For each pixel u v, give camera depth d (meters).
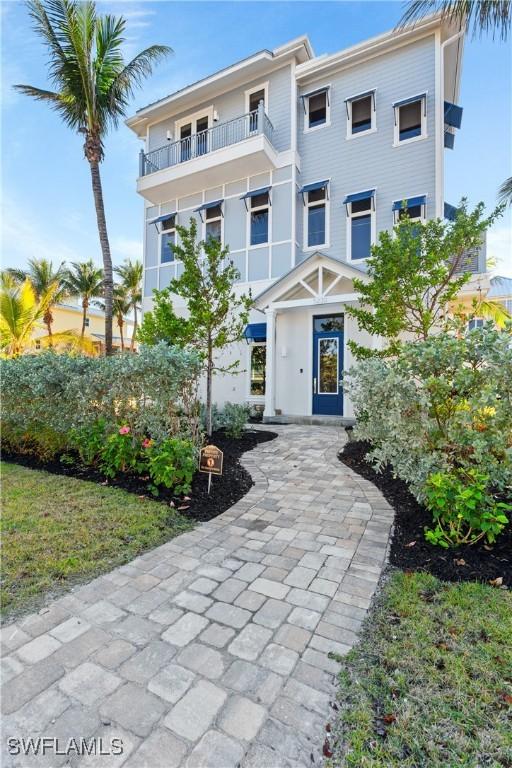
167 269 15.09
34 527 3.72
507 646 2.15
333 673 1.99
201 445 5.64
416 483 3.62
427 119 11.16
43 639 2.22
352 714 1.75
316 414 12.08
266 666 2.03
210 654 2.12
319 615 2.46
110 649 2.14
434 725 1.69
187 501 4.52
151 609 2.52
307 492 5.01
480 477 3.09
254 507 4.46
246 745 1.60
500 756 1.55
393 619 2.41
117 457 5.16
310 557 3.25
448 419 3.64
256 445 7.96
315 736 1.65
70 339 21.78
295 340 12.45
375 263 7.30
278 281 11.12
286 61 12.74
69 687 1.88
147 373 5.05
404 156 11.45
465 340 3.57
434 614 2.45
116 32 10.22
